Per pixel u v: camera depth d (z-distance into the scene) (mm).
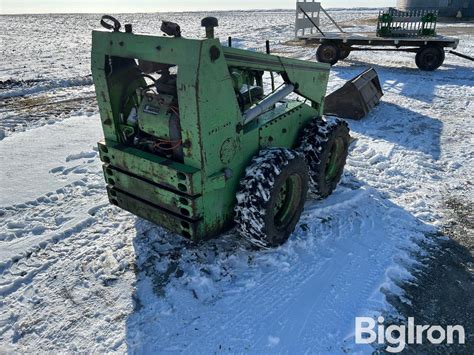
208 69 2844
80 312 3104
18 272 3533
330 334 2891
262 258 3617
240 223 3434
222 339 2850
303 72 4199
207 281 3340
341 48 12992
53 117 7621
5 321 3047
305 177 3752
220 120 3096
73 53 14703
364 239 3930
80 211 4406
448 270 3547
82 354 2764
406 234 4023
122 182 3598
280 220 3756
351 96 7336
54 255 3730
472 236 4012
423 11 12492
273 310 3084
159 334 2895
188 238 3299
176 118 3162
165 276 3430
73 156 5785
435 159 5734
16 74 11117
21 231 4066
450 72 11602
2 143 6270
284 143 4137
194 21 29328
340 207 4445
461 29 20938
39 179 5125
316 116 4621
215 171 3209
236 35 19531
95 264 3590
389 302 3184
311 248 3783
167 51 2889
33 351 2799
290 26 24734
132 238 3928
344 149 4703
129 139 3645
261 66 3576
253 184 3309
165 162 3203
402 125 7133
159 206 3406
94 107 8344
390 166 5496
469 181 5094
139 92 3428
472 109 8023
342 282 3363
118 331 2926
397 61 13484
